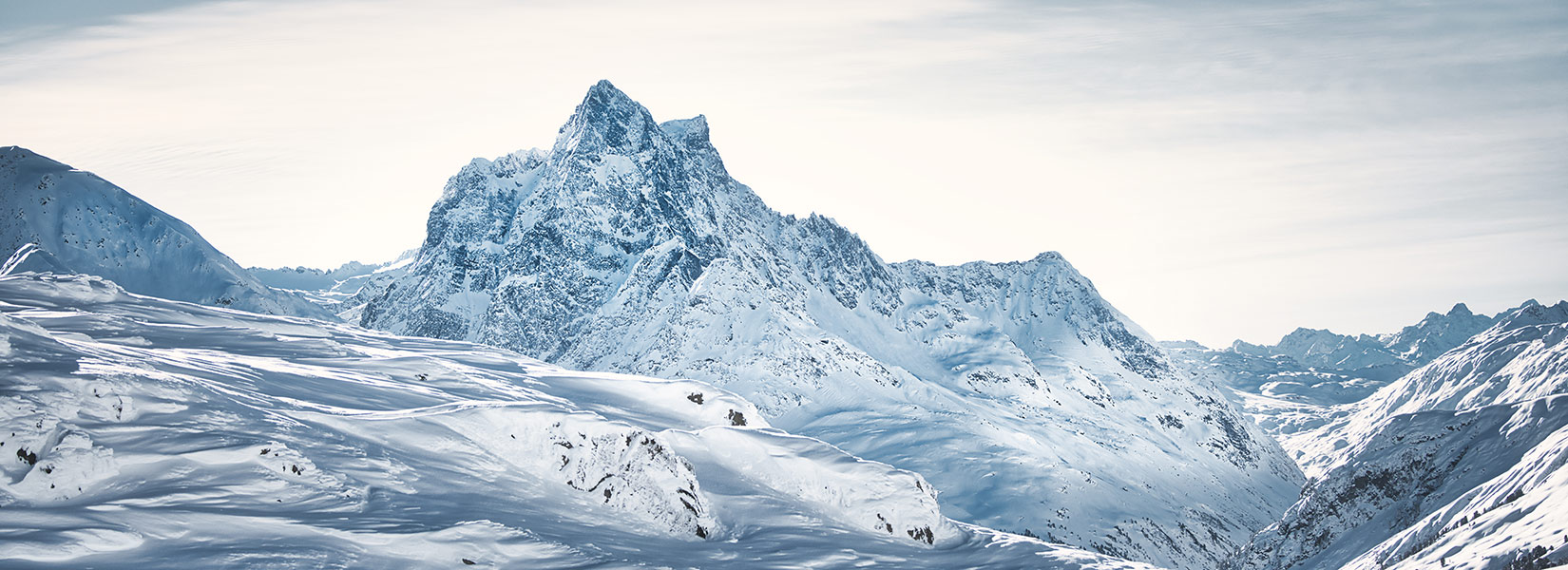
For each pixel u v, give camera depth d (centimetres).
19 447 3947
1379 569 12369
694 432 6450
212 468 4266
